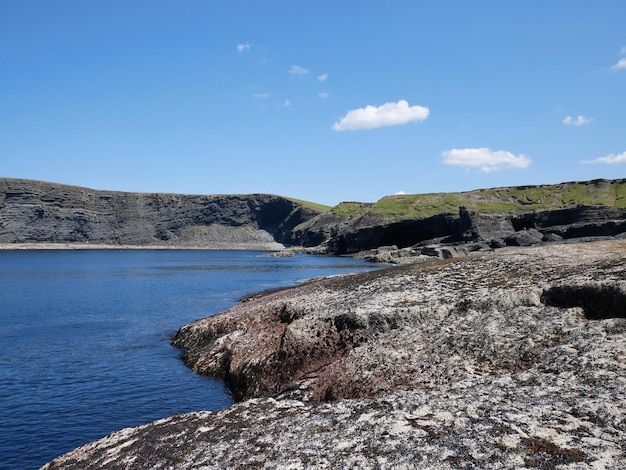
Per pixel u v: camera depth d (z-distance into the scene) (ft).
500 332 77.56
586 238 401.29
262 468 40.29
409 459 37.14
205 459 44.57
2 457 69.10
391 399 52.65
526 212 582.76
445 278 120.16
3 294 266.77
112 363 119.44
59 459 55.36
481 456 35.76
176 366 117.08
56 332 158.81
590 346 63.57
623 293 75.66
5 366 116.06
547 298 89.30
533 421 40.83
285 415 53.78
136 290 285.64
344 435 43.93
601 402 43.42
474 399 48.75
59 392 97.19
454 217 627.87
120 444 54.19
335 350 92.27
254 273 414.21
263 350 103.24
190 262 613.52
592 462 32.96
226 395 95.61
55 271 453.99
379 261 539.29
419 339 83.35
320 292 139.54
